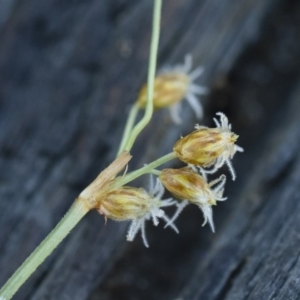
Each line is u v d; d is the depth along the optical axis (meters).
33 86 0.13
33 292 0.11
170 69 0.13
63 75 0.13
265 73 0.14
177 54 0.13
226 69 0.13
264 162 0.12
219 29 0.14
